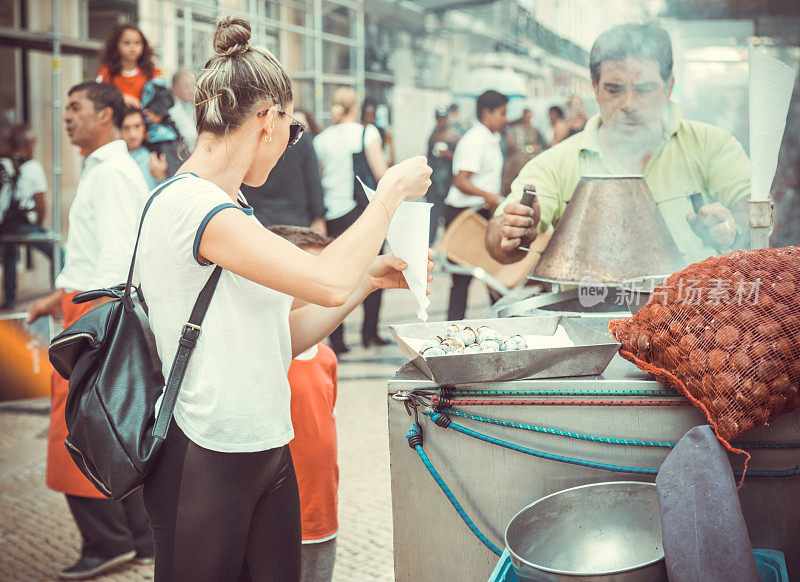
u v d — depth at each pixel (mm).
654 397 1803
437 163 9250
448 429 1913
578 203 2545
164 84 4820
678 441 1787
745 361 1646
